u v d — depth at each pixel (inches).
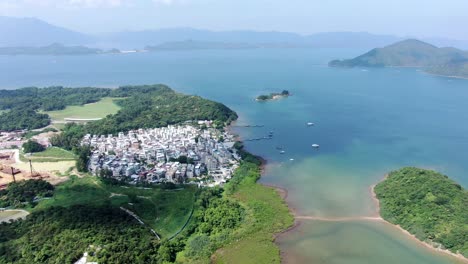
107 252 6033.5
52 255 5994.1
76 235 6461.6
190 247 6624.0
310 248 6702.8
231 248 6663.4
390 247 6742.1
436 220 7224.4
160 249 6378.0
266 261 6264.8
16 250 6190.9
